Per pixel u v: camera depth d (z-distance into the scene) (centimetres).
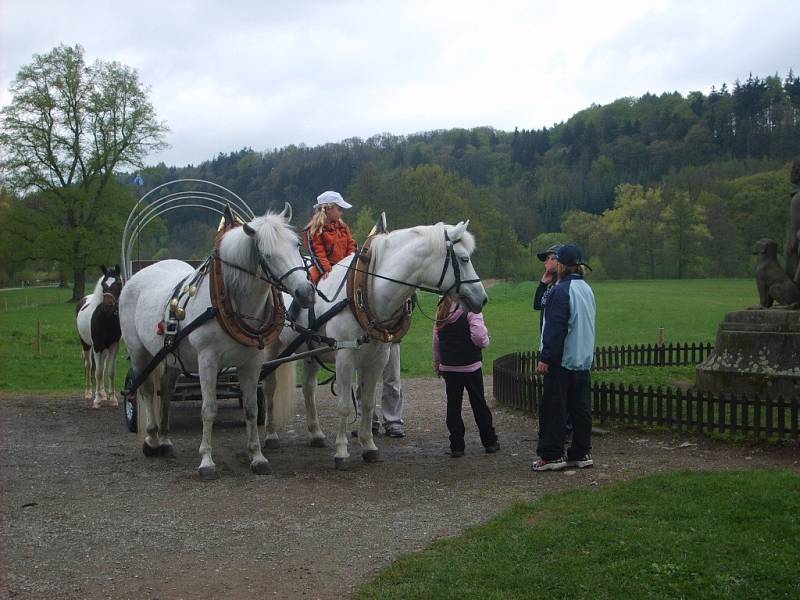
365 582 467
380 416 1111
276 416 879
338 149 8762
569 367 723
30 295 5294
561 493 637
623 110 11588
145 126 4297
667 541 503
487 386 1470
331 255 827
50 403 1277
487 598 432
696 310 3709
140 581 475
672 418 873
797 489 606
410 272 725
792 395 872
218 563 504
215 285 694
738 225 6316
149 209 1013
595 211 8094
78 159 4228
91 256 4300
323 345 802
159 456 834
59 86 4097
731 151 9281
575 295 722
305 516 603
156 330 766
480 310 737
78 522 593
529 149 10781
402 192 4919
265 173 7881
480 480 711
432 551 512
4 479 733
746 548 490
